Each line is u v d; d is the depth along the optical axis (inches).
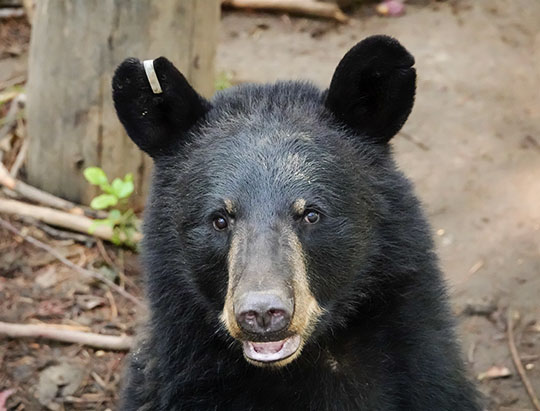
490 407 446.0
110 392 434.6
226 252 313.4
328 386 343.9
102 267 497.4
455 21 717.9
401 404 344.2
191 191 323.0
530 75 655.8
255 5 730.8
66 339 453.4
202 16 501.0
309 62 676.1
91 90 506.3
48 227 514.0
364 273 331.9
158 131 343.3
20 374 438.3
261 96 346.0
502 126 609.0
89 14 492.7
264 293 279.9
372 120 337.1
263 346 296.7
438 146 593.9
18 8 715.4
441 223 540.1
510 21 713.0
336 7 727.7
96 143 515.5
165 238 337.1
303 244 311.3
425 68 664.4
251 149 318.7
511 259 517.7
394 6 735.1
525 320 486.6
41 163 533.3
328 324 328.5
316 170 315.3
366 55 325.4
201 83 515.5
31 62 526.6
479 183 565.6
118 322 470.3
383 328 340.5
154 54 496.1
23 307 471.8
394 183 335.9
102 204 497.7
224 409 344.2
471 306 492.1
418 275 337.7
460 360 355.9
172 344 343.0
